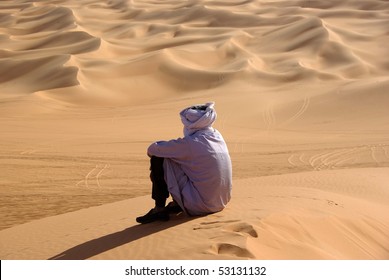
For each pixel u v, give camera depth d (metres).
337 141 26.28
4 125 32.06
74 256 6.68
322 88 42.00
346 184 12.81
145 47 62.69
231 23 78.75
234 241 5.72
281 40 62.97
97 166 19.84
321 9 82.50
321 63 56.44
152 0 101.44
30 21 87.56
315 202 8.30
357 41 62.78
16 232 9.59
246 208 7.51
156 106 40.59
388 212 9.33
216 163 7.13
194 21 81.56
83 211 11.18
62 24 82.44
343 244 6.86
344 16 77.56
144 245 6.34
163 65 51.12
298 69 51.66
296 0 91.88
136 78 49.12
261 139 27.45
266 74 50.22
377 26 70.88
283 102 37.44
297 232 6.57
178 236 6.37
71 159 21.30
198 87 49.09
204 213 7.22
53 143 25.72
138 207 10.45
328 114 32.84
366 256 6.84
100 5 97.31
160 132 30.09
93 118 36.25
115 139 27.20
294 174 14.52
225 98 41.56
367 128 29.33
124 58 56.16
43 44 67.62
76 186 16.31
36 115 37.22
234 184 13.39
